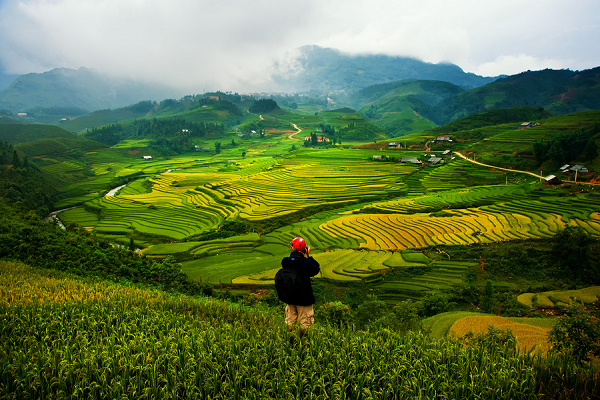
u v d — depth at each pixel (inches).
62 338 326.0
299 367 276.8
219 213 3732.8
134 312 413.4
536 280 1931.6
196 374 263.9
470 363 282.7
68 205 4394.7
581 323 358.3
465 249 2262.6
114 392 243.8
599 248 2037.4
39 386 253.8
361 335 334.3
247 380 264.8
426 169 5167.3
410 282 1881.2
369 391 242.7
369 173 5098.4
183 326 363.9
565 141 4190.5
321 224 3061.0
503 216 2795.3
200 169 7190.0
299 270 297.1
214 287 1850.4
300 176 5132.9
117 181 5861.2
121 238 3132.4
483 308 1592.0
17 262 1093.1
